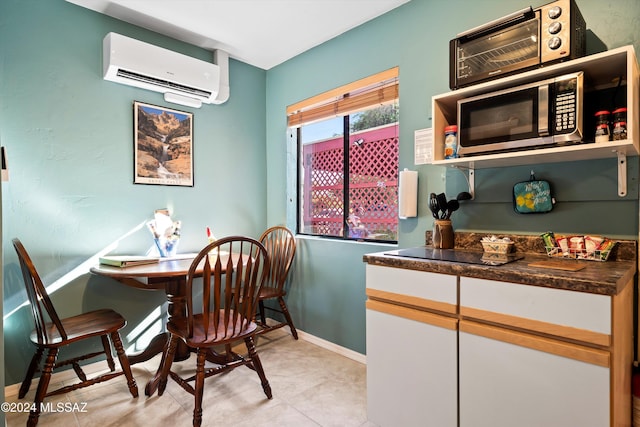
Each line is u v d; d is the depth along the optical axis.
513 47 1.43
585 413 1.04
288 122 3.09
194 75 2.55
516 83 1.45
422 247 1.96
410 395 1.47
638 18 1.41
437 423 1.38
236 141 3.04
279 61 3.07
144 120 2.47
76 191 2.19
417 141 2.06
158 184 2.55
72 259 2.18
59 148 2.13
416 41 2.11
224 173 2.96
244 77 3.10
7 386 1.95
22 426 1.67
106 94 2.31
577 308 1.06
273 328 2.67
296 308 2.96
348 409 1.82
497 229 1.79
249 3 2.18
